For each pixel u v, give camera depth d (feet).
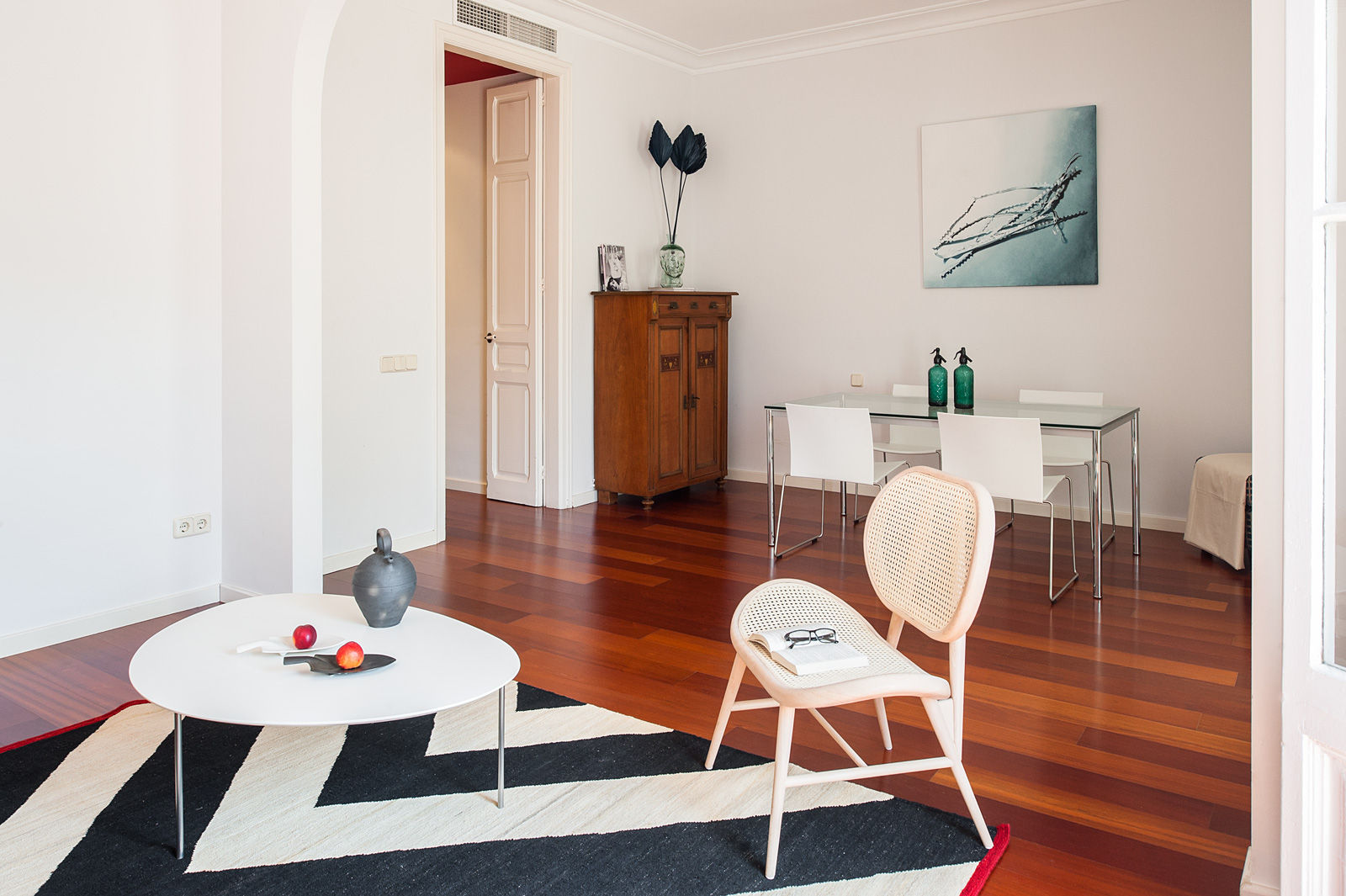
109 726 9.20
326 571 14.89
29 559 11.23
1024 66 18.34
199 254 12.54
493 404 20.52
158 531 12.47
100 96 11.42
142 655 7.57
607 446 20.12
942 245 19.45
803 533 17.49
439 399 16.63
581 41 19.03
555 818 7.61
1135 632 12.12
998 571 14.99
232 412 12.81
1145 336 17.63
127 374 11.96
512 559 15.57
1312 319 4.99
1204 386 17.19
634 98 20.59
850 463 15.10
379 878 6.76
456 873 6.84
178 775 6.91
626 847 7.19
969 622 6.93
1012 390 19.06
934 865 6.95
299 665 7.39
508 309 20.01
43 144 10.96
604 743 8.94
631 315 19.42
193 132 12.35
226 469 12.98
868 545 8.30
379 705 6.67
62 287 11.26
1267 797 6.06
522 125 19.29
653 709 9.75
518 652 11.36
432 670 7.35
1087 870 6.95
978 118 18.89
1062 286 18.35
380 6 15.02
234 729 9.17
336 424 14.89
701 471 21.08
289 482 12.23
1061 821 7.63
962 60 18.99
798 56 20.84
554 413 19.49
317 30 11.68
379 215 15.29
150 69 11.86
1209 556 15.89
